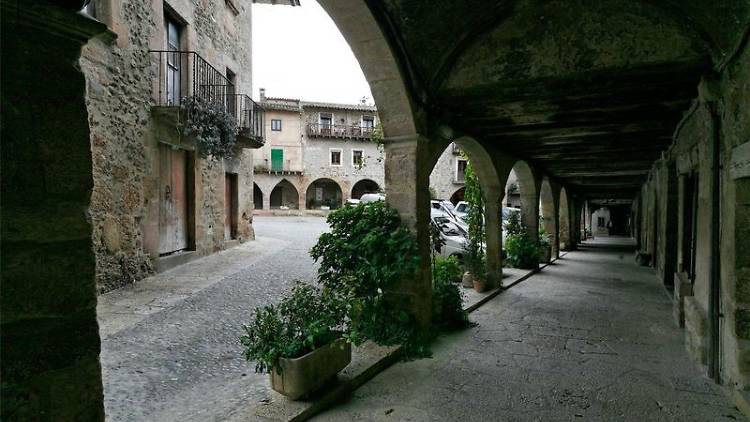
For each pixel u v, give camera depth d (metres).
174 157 8.53
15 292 1.21
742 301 3.05
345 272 4.17
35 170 1.26
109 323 4.67
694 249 4.90
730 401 3.08
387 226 4.24
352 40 3.62
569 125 5.48
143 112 7.11
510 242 9.67
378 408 2.99
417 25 3.64
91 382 1.39
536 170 9.52
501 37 3.75
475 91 4.03
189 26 8.59
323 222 22.91
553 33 3.54
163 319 4.86
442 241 5.45
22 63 1.23
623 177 12.07
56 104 1.31
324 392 3.06
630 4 3.27
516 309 5.92
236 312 5.23
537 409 2.98
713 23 2.94
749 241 3.03
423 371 3.67
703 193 3.91
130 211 6.74
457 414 2.91
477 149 6.27
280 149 29.61
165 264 7.85
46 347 1.28
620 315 5.59
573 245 15.97
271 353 2.88
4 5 1.16
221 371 3.52
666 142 6.60
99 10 6.08
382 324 4.21
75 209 1.36
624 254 13.83
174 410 2.83
